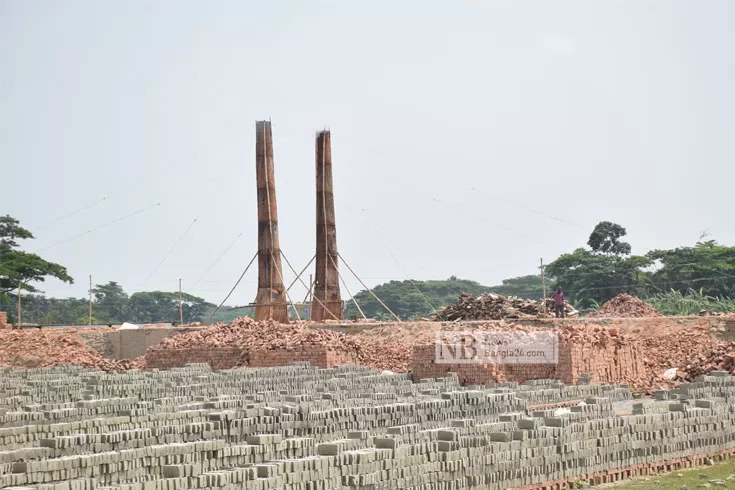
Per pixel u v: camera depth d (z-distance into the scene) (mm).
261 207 129875
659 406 64688
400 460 46094
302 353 107938
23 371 103500
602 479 53156
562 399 77250
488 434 51562
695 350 104250
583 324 115188
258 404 65688
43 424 60344
